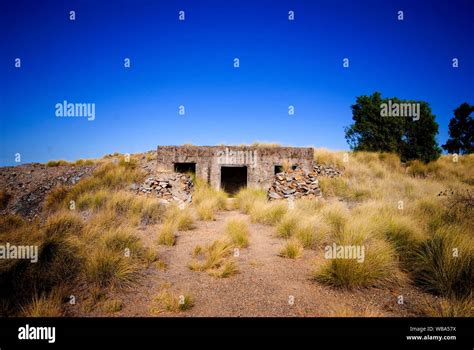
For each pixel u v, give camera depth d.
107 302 3.93
